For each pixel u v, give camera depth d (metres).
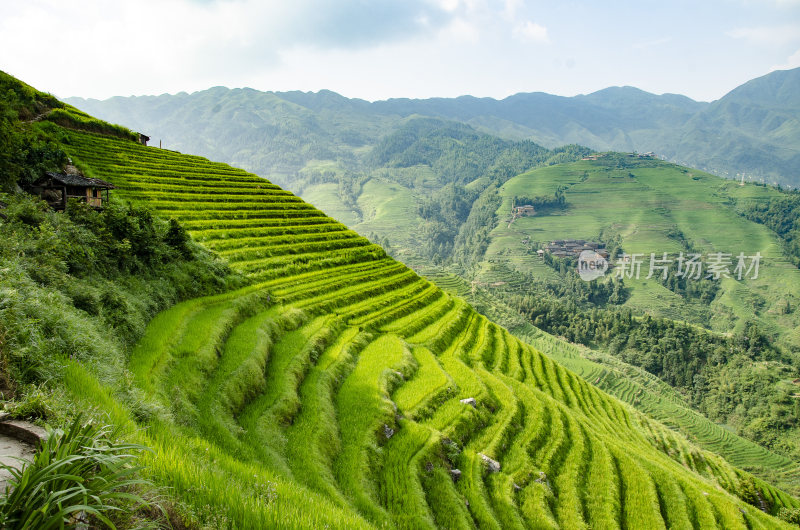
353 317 54.94
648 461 43.91
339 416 33.47
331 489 23.70
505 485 33.62
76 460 6.65
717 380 170.00
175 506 8.50
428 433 34.34
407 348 49.97
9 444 8.94
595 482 38.84
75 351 16.42
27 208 31.05
